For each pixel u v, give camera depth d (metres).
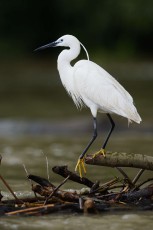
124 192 8.92
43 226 7.75
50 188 8.60
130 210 8.48
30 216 8.20
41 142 16.48
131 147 15.20
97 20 45.12
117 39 45.53
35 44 46.16
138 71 37.38
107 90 9.62
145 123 18.52
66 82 10.13
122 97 9.54
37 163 13.23
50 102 25.14
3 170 12.40
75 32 46.12
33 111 22.41
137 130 18.11
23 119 20.27
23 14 46.12
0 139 17.17
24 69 38.88
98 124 18.36
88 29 45.78
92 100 9.77
